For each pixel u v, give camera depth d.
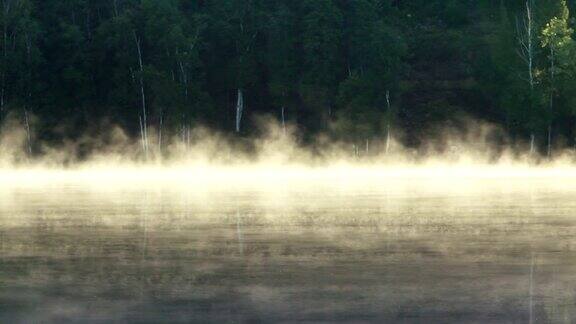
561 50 65.75
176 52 70.25
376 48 69.38
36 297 12.42
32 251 16.88
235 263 15.23
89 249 17.14
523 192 33.28
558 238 18.38
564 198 29.80
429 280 13.48
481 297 12.20
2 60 70.75
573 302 11.87
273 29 71.81
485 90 71.88
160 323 10.85
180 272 14.40
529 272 14.12
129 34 71.06
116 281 13.60
